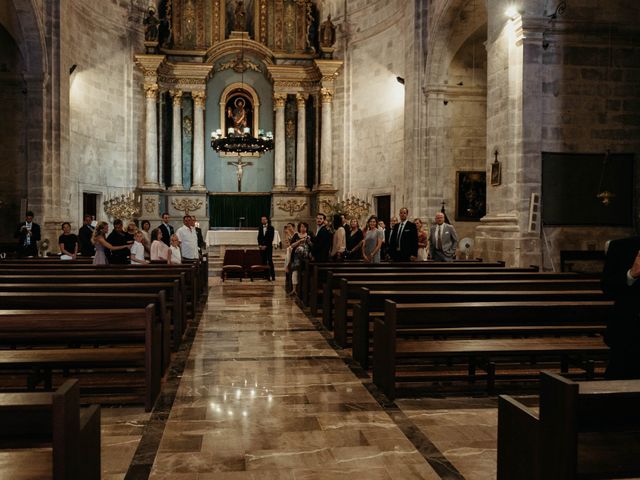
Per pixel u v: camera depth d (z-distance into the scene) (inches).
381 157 986.7
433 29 763.4
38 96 717.9
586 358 280.8
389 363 240.7
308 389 257.1
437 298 277.3
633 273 152.2
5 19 688.4
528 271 417.4
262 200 1137.4
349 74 1057.5
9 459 136.6
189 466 175.8
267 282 711.1
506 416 141.3
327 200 1068.5
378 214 1008.2
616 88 560.1
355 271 408.2
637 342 158.9
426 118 796.0
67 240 586.2
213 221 1127.0
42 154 719.7
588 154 555.8
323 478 168.1
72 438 114.7
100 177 948.6
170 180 1098.7
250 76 1133.1
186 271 422.9
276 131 1112.2
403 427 209.8
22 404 107.7
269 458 182.1
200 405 233.9
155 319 238.8
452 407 232.4
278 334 383.6
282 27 1111.0
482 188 802.8
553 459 114.3
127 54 1002.1
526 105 526.6
